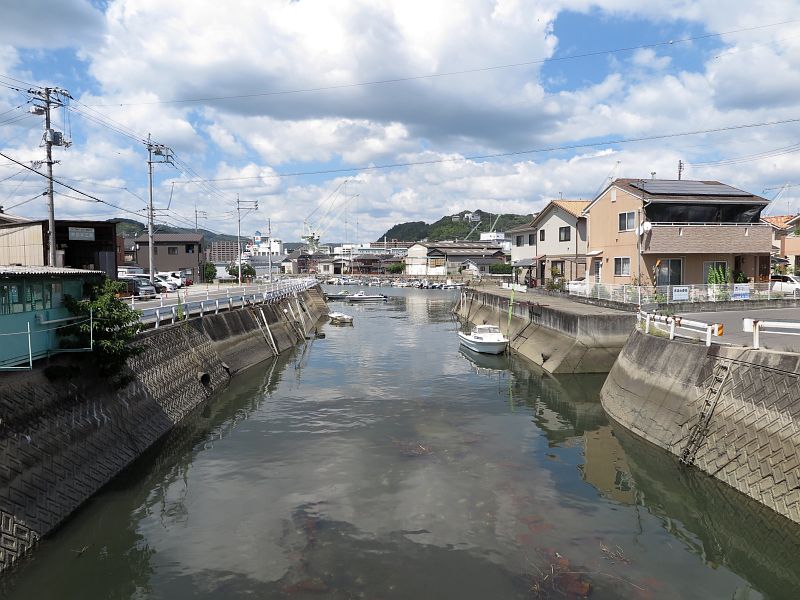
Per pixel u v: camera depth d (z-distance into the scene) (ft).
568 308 107.14
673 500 45.78
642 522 42.06
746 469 43.50
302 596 32.76
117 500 45.03
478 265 396.37
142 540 39.11
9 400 39.99
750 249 110.63
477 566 35.96
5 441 37.96
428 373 98.43
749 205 112.16
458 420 68.39
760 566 36.35
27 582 34.04
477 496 46.50
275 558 36.96
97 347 50.80
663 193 113.39
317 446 58.80
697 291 100.78
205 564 36.27
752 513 41.68
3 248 101.86
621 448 57.77
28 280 45.34
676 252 108.78
